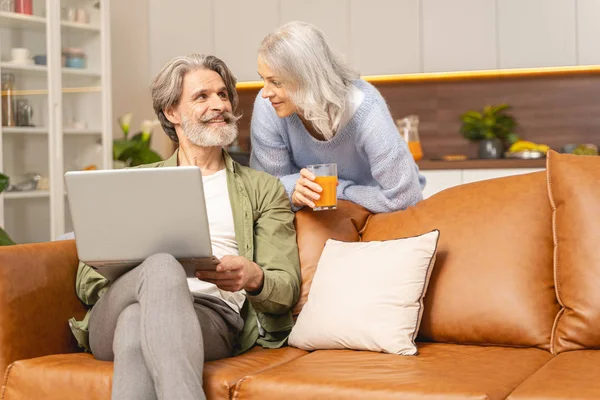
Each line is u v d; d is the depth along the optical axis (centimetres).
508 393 154
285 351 204
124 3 574
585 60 523
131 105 584
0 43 443
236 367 181
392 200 234
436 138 583
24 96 455
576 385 148
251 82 582
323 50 223
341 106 224
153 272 172
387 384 157
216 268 190
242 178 228
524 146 543
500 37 535
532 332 191
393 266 197
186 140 228
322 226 229
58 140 474
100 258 184
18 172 452
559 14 525
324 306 200
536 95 565
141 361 167
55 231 475
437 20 543
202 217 177
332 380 163
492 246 202
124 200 178
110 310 186
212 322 194
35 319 202
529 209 204
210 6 578
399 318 192
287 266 217
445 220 213
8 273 197
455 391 151
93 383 181
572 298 188
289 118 237
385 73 554
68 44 481
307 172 215
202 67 226
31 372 189
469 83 575
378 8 552
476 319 196
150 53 592
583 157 201
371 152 231
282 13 565
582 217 191
